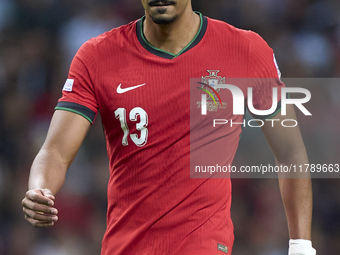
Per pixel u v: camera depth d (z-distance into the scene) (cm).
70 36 3247
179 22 960
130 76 966
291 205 1038
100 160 2956
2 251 2817
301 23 3306
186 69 961
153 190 938
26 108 3133
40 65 3212
